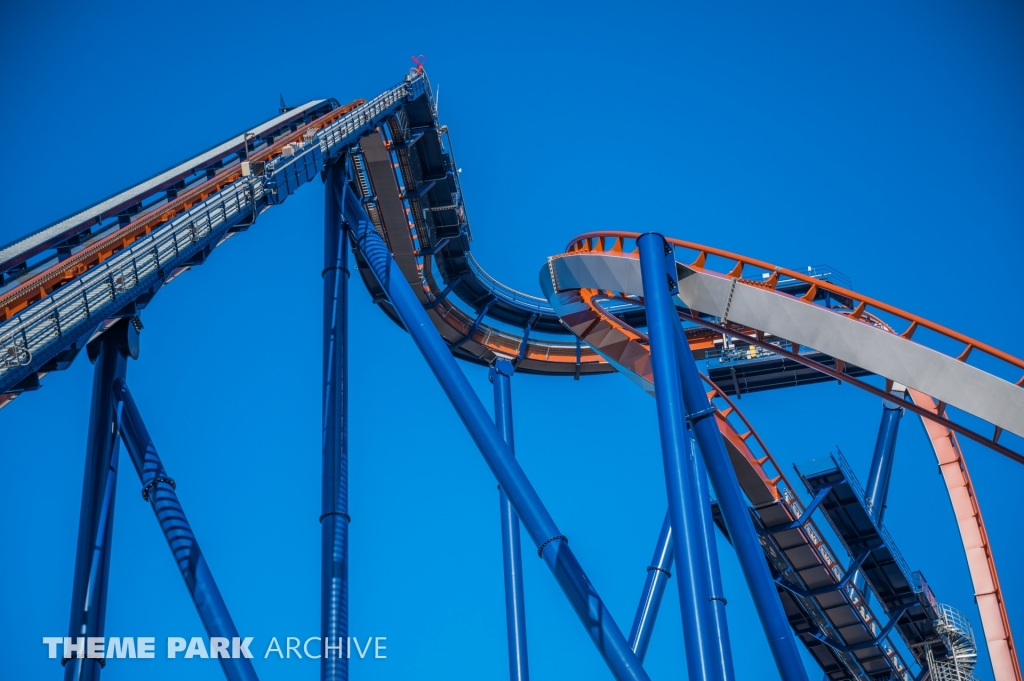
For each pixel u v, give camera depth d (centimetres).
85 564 1755
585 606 1900
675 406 1856
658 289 2028
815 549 2595
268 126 3141
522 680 2406
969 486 3036
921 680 2891
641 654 2542
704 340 3847
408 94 3172
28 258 1916
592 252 2556
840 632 2777
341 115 3391
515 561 2553
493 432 2064
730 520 1967
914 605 2838
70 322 1498
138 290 1681
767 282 2306
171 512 1861
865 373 3434
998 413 2066
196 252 1917
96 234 2156
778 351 2403
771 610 1902
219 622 1784
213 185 2338
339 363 2359
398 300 2311
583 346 3900
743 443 2609
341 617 2036
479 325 3875
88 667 1697
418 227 3481
